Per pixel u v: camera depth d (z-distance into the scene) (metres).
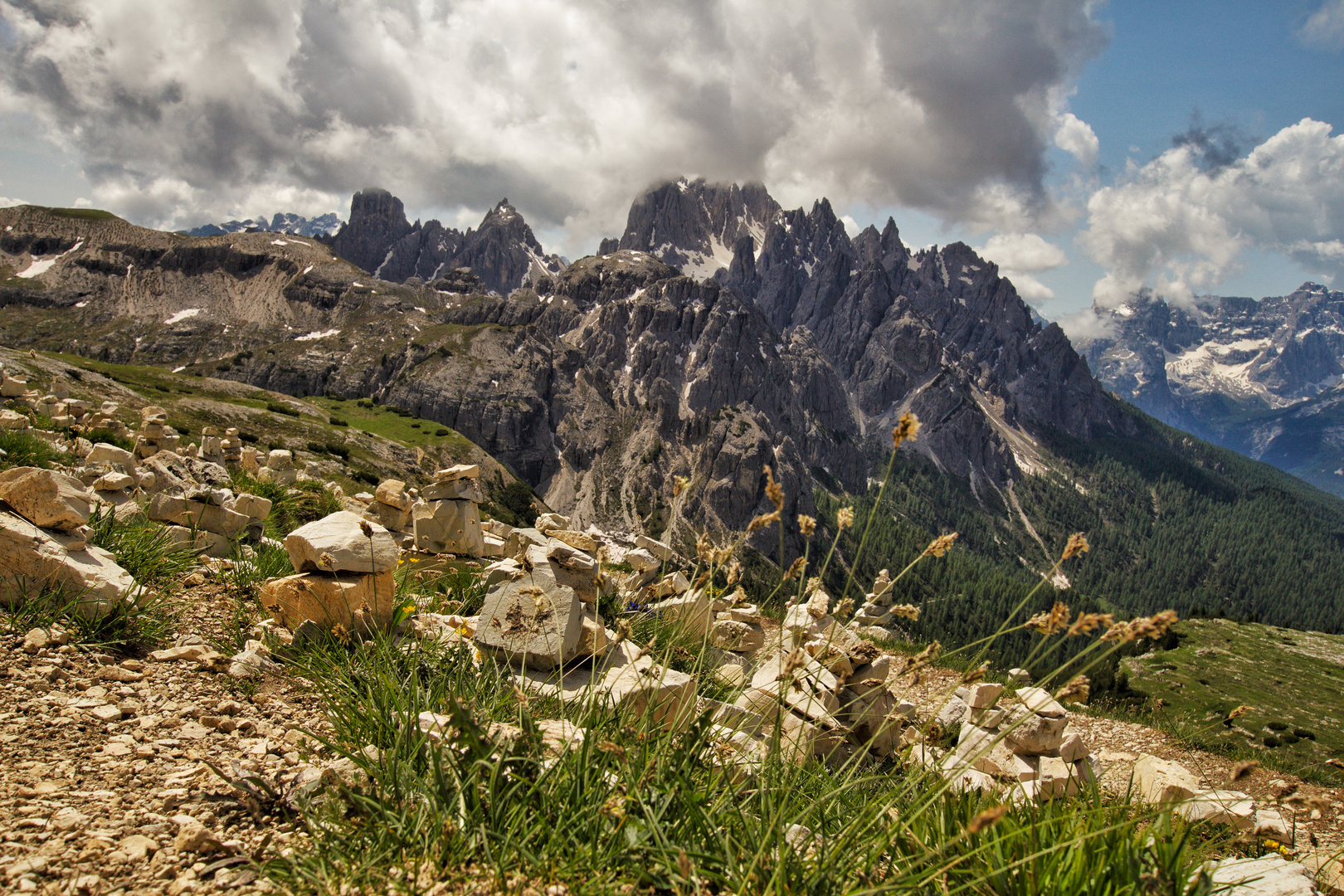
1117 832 3.67
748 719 6.28
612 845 3.46
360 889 3.18
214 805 3.94
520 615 6.35
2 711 4.71
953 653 4.26
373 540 7.20
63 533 7.21
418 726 4.28
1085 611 3.21
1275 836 6.84
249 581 8.79
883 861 3.79
